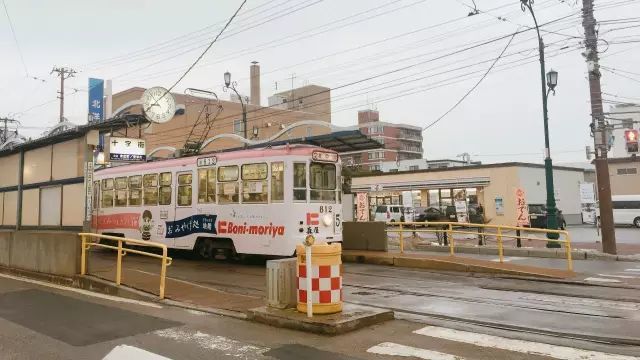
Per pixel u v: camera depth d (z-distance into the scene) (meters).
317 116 69.44
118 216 19.03
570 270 13.66
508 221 37.22
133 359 6.06
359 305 8.48
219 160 15.62
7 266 13.84
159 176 17.47
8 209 25.34
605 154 18.88
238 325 7.66
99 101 37.34
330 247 7.73
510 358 6.04
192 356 6.15
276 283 8.02
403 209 35.47
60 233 12.09
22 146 23.78
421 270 14.32
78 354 6.32
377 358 6.03
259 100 61.12
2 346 6.68
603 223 18.59
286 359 6.00
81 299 9.80
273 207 14.24
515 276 12.88
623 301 9.63
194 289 10.33
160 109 21.41
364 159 95.31
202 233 15.78
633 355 6.14
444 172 40.50
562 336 7.07
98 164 23.50
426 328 7.46
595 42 19.20
